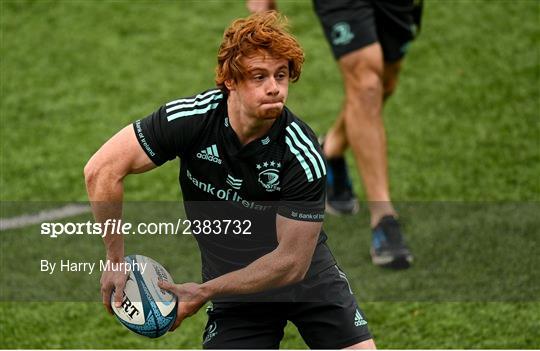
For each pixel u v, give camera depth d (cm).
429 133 2328
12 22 2761
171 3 2847
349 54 1812
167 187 2111
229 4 2842
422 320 1683
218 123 1130
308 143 1139
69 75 2553
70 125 2356
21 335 1638
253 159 1133
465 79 2533
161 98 2459
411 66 2584
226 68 1079
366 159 1850
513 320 1677
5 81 2527
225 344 1254
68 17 2786
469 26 2739
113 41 2689
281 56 1055
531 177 2153
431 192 2111
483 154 2242
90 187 1166
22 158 2222
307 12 2806
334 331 1254
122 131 1156
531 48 2653
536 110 2408
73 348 1602
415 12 1956
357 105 1834
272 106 1066
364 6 1808
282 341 1633
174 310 1209
